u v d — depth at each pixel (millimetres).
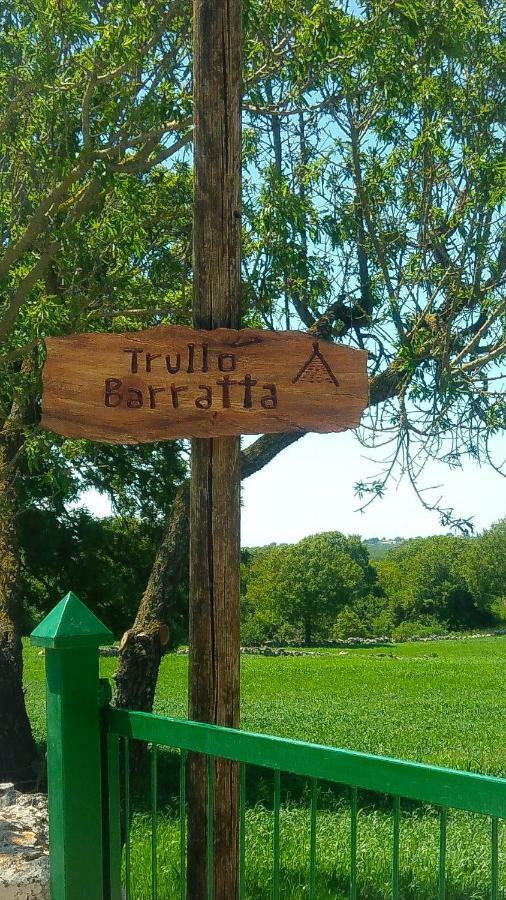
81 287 9461
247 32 7773
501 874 7207
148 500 14695
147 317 9984
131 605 15609
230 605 3744
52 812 3482
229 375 3607
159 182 10172
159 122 7863
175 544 9945
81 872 3402
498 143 8320
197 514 3760
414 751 16797
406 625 84812
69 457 9547
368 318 8805
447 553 86875
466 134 8328
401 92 7852
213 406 3600
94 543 15133
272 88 8711
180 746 3143
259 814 10180
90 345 3619
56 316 7621
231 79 3857
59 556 15062
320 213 8406
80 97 8031
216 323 3801
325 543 86438
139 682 9625
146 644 9695
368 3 7793
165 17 7422
